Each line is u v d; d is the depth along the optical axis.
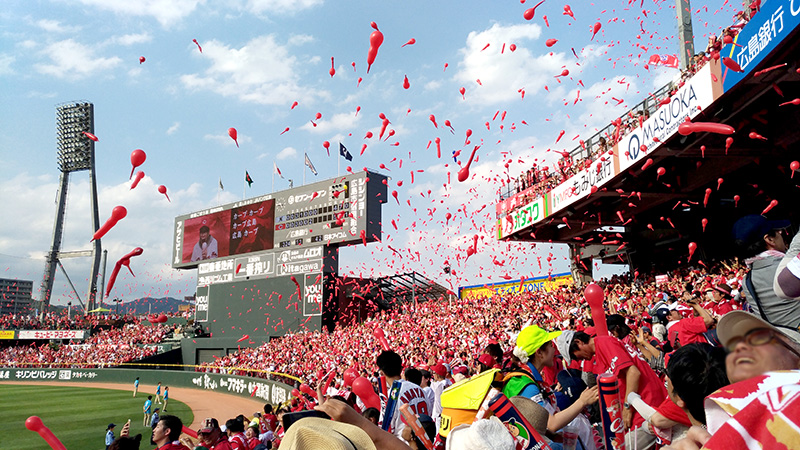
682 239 23.31
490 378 2.79
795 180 16.62
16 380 51.25
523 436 2.59
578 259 29.45
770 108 13.61
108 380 47.19
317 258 40.19
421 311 35.44
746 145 14.60
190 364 46.50
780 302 2.61
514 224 25.80
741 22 11.98
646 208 20.83
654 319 8.02
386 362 4.70
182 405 31.77
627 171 16.70
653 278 23.34
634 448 3.15
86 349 55.06
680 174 18.41
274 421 10.90
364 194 38.31
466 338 21.86
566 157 21.38
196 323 47.97
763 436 1.11
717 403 1.26
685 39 16.27
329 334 37.81
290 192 42.97
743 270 13.30
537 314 20.47
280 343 39.56
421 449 3.17
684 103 13.41
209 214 48.34
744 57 11.38
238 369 38.62
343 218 39.09
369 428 1.68
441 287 41.22
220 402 33.16
